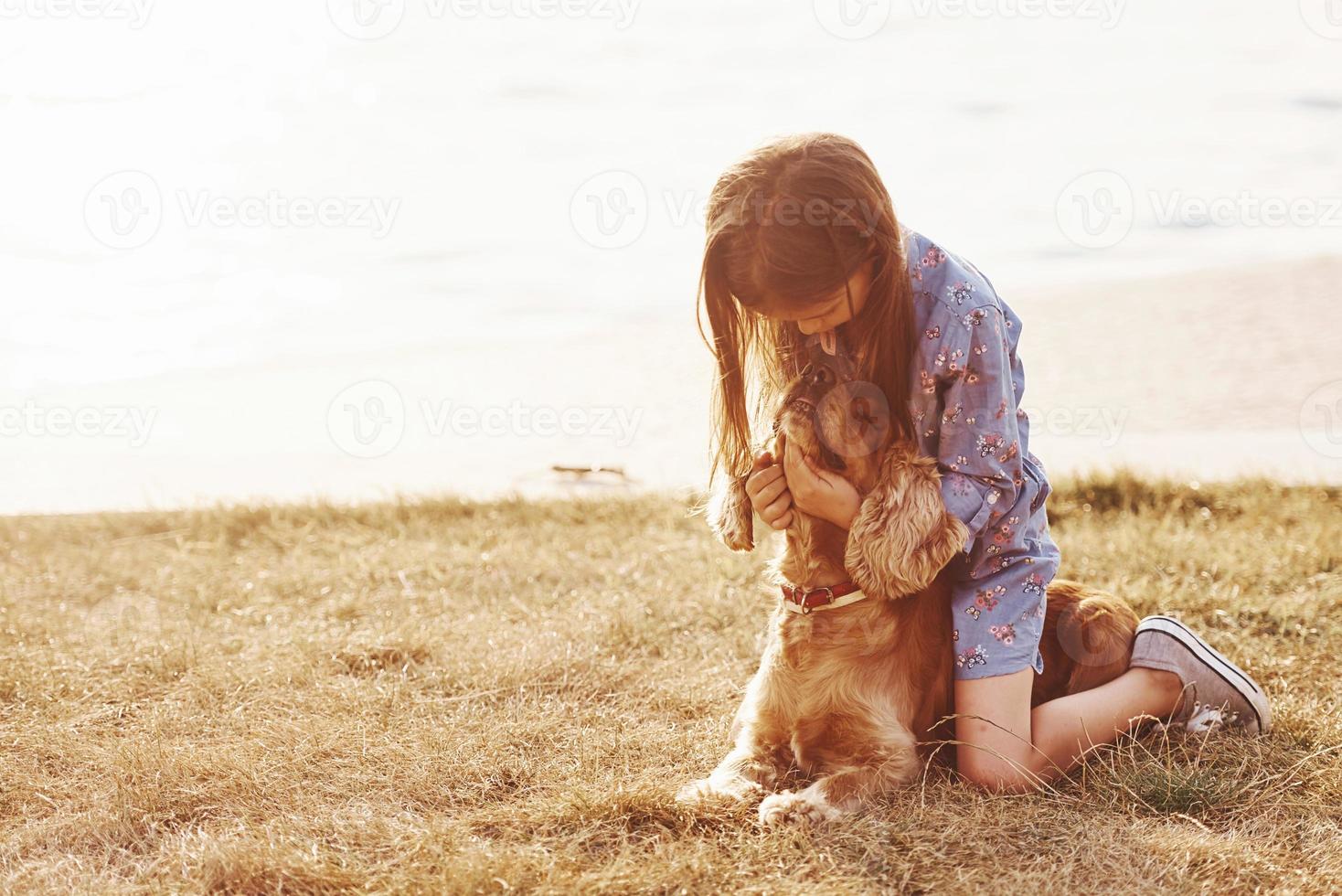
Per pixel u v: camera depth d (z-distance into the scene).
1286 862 2.49
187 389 10.74
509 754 3.06
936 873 2.40
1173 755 2.97
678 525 5.77
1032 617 2.88
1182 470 6.57
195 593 4.84
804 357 2.91
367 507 6.21
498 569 5.03
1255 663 3.71
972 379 2.75
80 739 3.21
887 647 2.81
